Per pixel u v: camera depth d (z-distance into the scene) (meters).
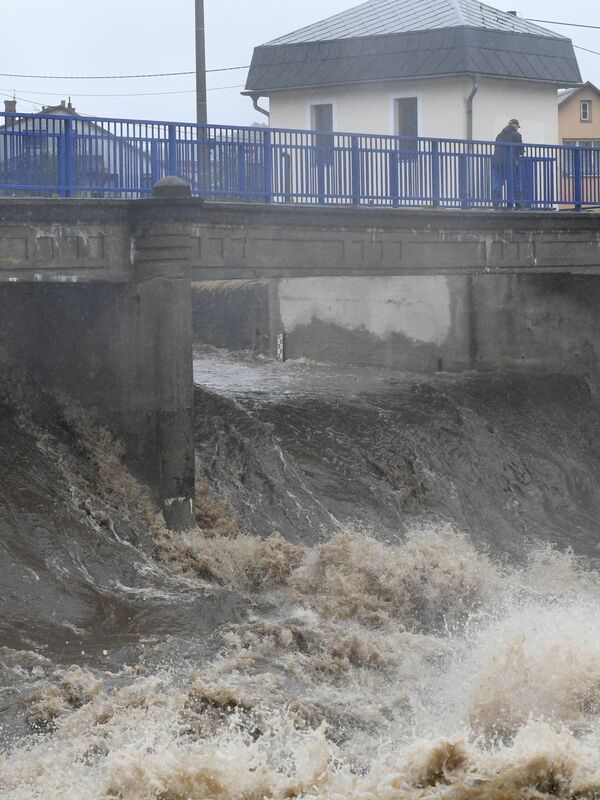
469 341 28.50
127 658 12.26
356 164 20.94
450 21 30.09
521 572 18.44
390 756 10.75
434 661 13.48
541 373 27.69
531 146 24.45
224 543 16.50
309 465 20.27
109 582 14.59
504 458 23.42
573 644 12.73
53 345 18.03
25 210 16.20
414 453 21.84
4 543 14.56
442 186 22.64
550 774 9.41
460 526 20.36
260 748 10.45
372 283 29.70
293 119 32.09
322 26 32.84
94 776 9.66
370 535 18.66
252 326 32.00
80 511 16.09
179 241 17.31
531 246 23.52
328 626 13.95
